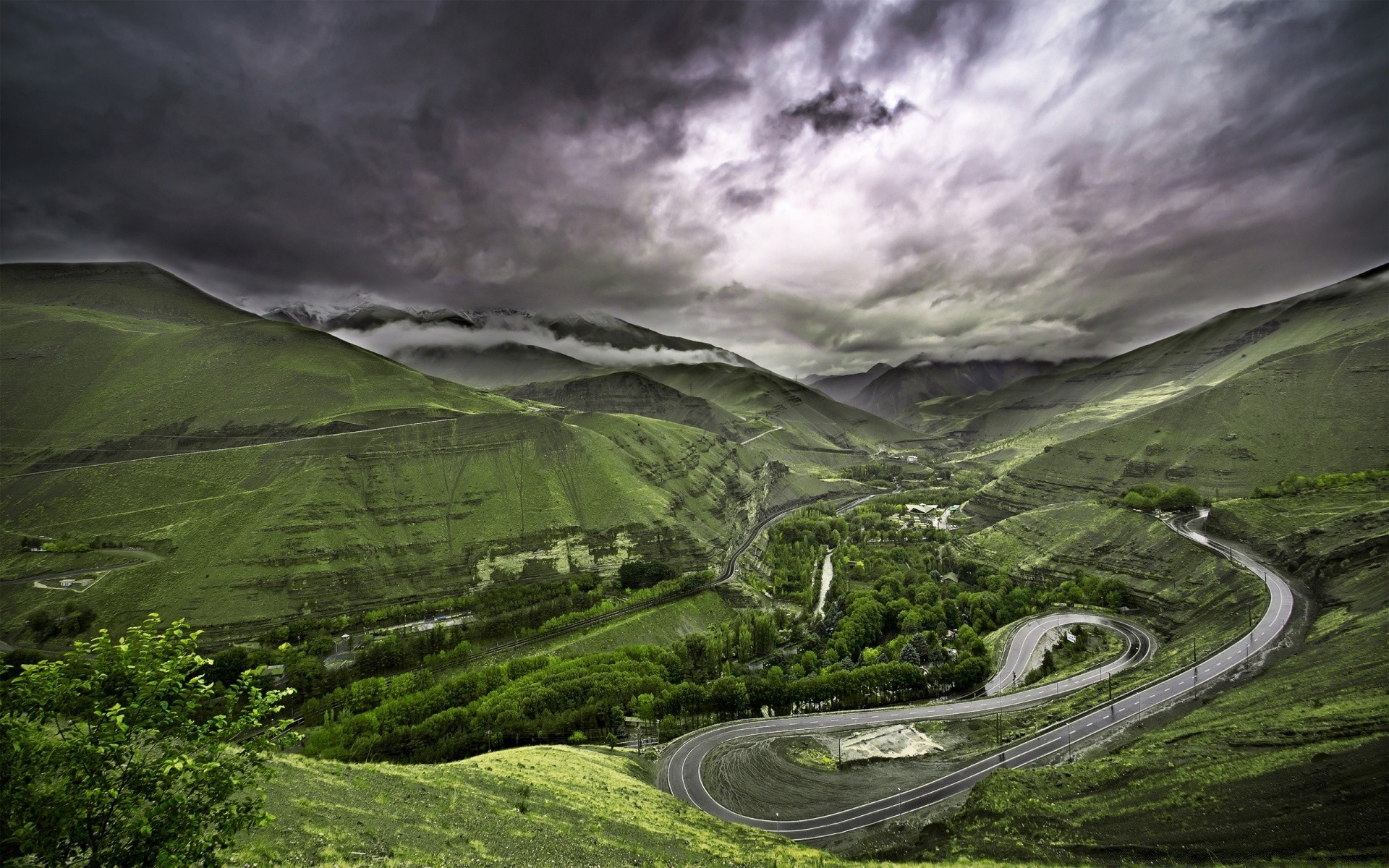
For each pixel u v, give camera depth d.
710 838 75.75
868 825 101.75
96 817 23.48
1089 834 79.88
